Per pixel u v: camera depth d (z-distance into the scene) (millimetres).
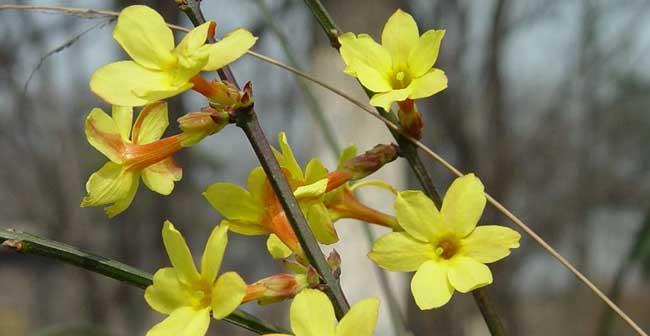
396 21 292
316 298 265
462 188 284
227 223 290
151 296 276
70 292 1321
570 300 1837
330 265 290
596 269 1870
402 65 291
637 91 1603
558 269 1813
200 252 1308
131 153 289
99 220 1134
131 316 1086
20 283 1919
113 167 289
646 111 1705
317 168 296
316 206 293
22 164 1122
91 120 288
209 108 286
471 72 1289
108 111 1085
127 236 1124
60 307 1659
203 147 1277
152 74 277
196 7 291
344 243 628
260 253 1480
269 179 280
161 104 295
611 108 1697
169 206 1146
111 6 799
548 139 1679
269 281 281
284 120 1306
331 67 660
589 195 1701
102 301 1065
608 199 1756
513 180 1389
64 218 1059
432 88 284
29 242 286
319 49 669
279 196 280
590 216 1788
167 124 295
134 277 290
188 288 275
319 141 653
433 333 1150
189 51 268
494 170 1235
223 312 267
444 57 1291
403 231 295
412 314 1046
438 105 1253
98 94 272
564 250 1788
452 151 1303
